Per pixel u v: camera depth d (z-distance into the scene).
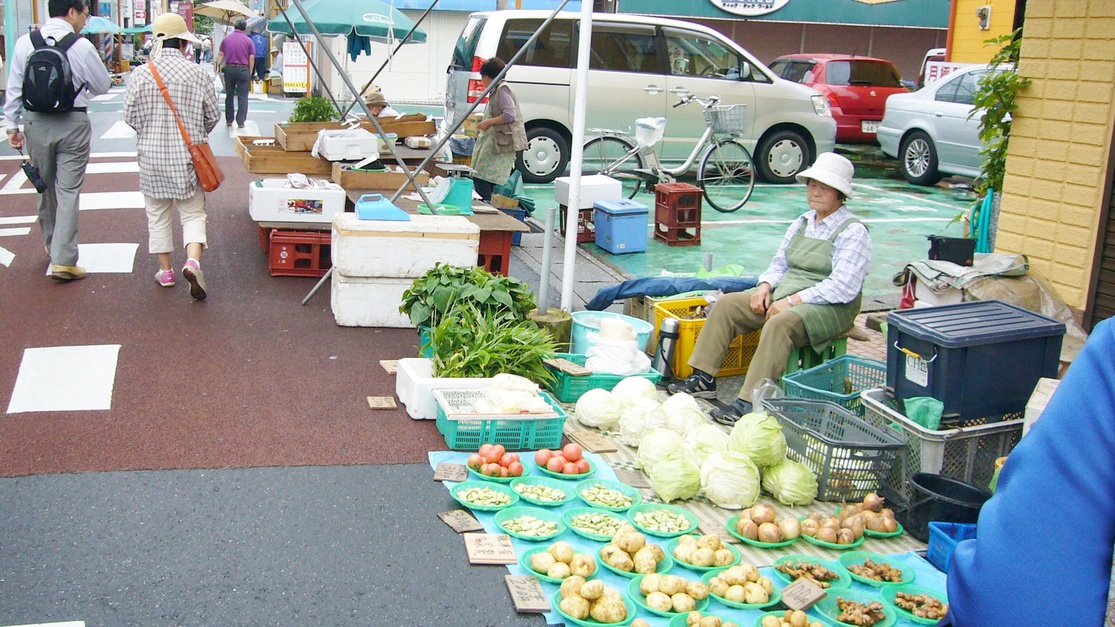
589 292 7.52
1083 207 6.16
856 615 3.31
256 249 8.23
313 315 6.66
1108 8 5.91
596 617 3.26
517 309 5.73
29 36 6.62
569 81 12.37
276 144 9.34
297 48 25.20
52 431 4.58
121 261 7.59
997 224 7.00
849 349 6.57
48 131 6.67
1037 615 1.25
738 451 4.28
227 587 3.42
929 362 4.31
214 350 5.84
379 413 5.05
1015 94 6.53
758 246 9.62
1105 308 6.08
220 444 4.55
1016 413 4.44
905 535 4.07
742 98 13.02
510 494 4.16
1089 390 1.27
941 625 1.53
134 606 3.27
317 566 3.58
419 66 25.88
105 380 5.25
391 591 3.45
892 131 14.15
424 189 8.24
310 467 4.38
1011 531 1.29
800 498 4.23
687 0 21.59
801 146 13.44
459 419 4.54
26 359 5.50
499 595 3.46
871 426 4.42
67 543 3.63
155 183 6.61
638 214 8.98
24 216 9.05
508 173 9.49
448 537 3.85
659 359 5.80
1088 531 1.24
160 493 4.05
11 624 3.13
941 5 22.30
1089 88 6.08
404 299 5.75
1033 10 6.40
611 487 4.31
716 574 3.59
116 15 32.75
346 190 8.02
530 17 12.27
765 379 5.05
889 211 11.66
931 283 6.26
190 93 6.57
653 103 12.72
